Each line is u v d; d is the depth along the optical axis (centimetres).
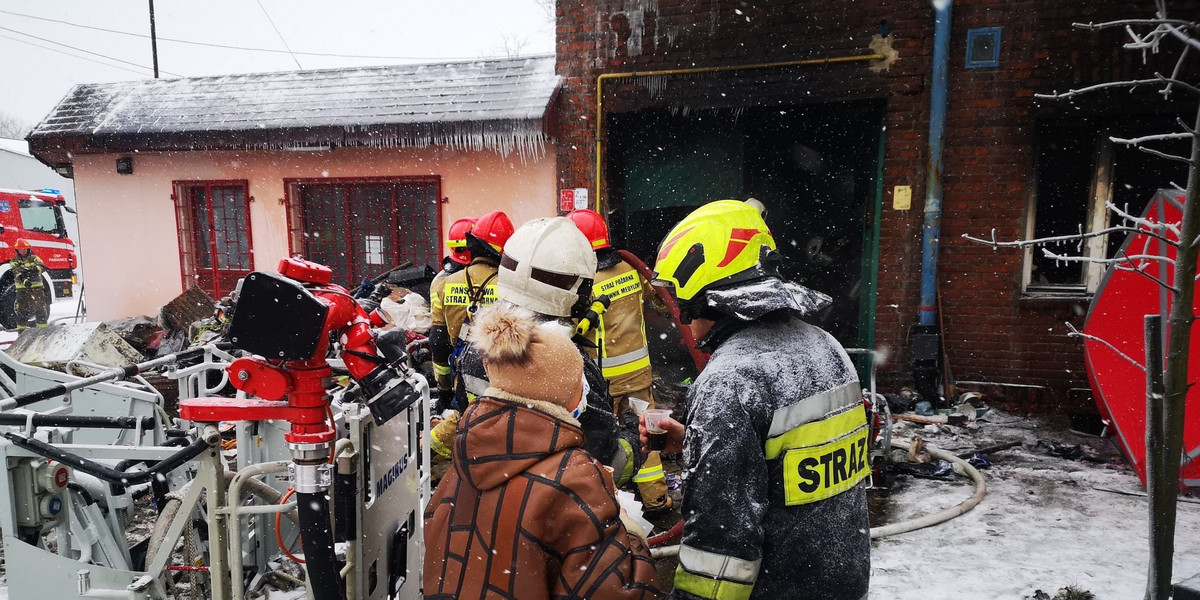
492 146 734
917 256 617
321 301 174
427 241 792
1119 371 428
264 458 303
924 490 436
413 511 249
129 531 365
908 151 607
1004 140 589
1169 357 207
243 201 847
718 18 640
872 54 605
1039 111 578
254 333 177
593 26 675
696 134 730
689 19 648
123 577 230
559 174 704
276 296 174
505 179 741
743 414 144
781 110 706
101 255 903
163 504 277
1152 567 216
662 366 750
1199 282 362
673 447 192
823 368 156
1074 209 605
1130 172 588
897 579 323
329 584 190
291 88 820
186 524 225
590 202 697
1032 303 596
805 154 776
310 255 839
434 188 776
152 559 232
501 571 137
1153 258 212
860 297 701
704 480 143
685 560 146
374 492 216
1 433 229
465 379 213
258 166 825
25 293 1111
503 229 369
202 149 795
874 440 443
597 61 678
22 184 1875
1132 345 418
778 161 781
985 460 473
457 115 695
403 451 240
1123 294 421
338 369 230
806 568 150
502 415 140
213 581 207
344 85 800
